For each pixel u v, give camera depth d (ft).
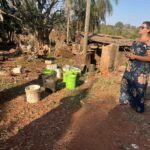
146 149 6.87
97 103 10.16
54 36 40.37
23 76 14.17
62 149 6.60
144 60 8.89
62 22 35.94
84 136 7.36
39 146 6.68
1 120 8.09
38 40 33.73
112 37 28.63
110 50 16.43
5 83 12.40
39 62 19.66
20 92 11.14
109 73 16.40
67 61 21.34
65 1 33.50
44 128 7.70
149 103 10.52
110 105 9.98
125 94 9.96
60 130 7.63
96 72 16.76
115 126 8.13
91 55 21.26
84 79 14.44
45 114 8.77
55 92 11.50
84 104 9.97
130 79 9.52
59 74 14.43
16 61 19.27
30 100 9.78
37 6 33.01
